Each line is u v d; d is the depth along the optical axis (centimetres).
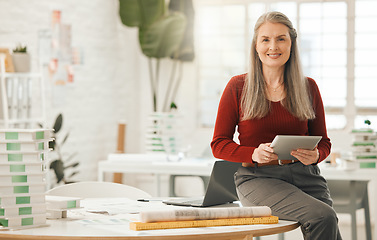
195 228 177
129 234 166
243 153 237
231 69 689
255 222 188
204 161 476
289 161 237
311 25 657
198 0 695
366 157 408
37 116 548
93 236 163
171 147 543
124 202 241
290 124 246
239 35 685
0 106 461
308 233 204
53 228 179
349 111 650
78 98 617
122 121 666
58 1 582
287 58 244
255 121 247
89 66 635
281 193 220
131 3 656
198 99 698
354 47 649
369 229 429
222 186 245
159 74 703
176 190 692
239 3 683
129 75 699
